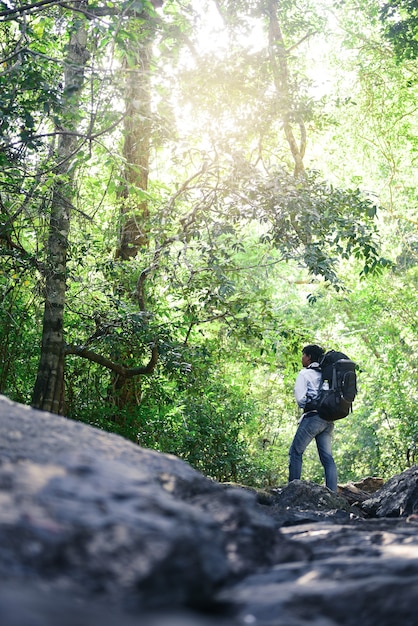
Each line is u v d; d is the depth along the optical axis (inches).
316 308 1082.7
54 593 71.7
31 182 429.1
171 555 81.0
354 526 155.5
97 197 559.2
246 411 695.7
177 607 78.7
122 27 362.0
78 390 562.6
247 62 407.2
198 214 449.1
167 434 599.8
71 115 366.6
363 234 439.5
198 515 92.2
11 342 494.9
